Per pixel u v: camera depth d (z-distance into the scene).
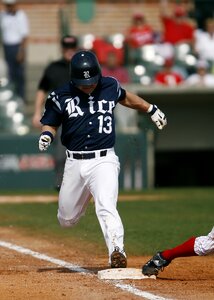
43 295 22.92
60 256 31.88
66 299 22.25
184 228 40.53
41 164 68.81
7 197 59.78
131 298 22.20
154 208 50.88
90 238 37.41
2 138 68.56
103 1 91.12
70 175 27.06
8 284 24.91
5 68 80.62
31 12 90.44
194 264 29.03
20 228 41.75
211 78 76.56
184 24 82.56
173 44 82.38
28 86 86.12
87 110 26.62
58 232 39.84
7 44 77.88
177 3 91.50
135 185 70.19
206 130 77.75
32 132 73.25
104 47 80.06
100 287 24.11
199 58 81.94
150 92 72.88
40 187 68.88
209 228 40.34
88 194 27.39
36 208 51.53
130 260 30.39
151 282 24.97
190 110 77.38
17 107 76.69
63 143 27.25
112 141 26.89
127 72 79.06
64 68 46.19
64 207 27.75
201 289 23.67
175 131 77.31
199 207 51.28
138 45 82.00
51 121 27.02
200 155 82.94
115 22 91.06
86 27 90.75
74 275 26.69
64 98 26.75
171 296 22.48
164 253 25.58
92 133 26.58
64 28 85.12
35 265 29.52
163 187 77.06
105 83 27.02
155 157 81.69
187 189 68.94
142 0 91.69
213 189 68.38
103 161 26.67
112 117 26.95
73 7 90.75
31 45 89.56
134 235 38.06
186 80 78.75
